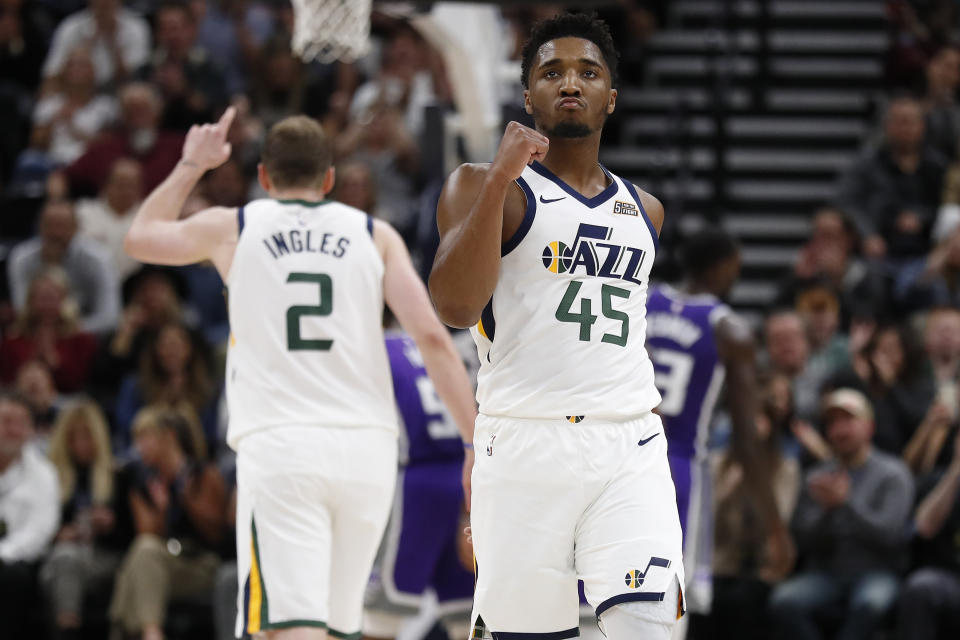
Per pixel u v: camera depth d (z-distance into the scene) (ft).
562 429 24.31
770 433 51.39
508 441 24.56
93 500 55.26
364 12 48.14
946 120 79.00
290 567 29.55
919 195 74.69
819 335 60.90
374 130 73.92
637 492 24.29
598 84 25.00
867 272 66.74
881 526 50.47
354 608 31.50
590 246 24.63
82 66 80.18
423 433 39.04
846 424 51.24
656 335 39.75
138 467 52.70
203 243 31.76
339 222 31.91
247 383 30.78
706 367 39.34
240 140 73.72
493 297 24.76
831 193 82.69
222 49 84.74
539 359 24.41
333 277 31.30
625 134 86.38
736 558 51.13
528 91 25.67
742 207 82.64
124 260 70.13
